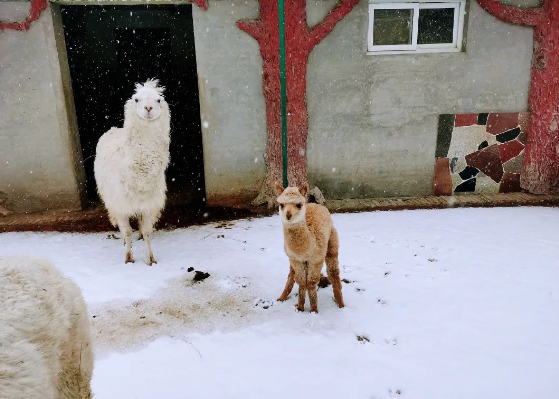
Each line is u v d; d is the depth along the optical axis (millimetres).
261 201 6504
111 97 8992
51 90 5914
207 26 5871
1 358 1418
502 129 6484
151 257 4676
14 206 6316
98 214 6320
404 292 3879
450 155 6582
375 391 2666
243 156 6402
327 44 6062
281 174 6422
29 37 5703
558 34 6043
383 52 6215
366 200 6613
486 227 5371
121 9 8477
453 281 4039
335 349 3111
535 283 3945
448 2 6133
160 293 4043
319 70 6156
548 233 5113
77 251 5074
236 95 6152
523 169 6633
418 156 6578
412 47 6305
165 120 4441
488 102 6375
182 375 2873
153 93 4258
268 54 5984
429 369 2852
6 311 1568
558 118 6340
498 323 3346
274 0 5797
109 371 2928
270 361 2998
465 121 6441
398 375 2805
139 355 3121
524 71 6262
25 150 6098
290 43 5957
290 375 2840
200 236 5469
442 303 3668
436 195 6738
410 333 3266
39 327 1647
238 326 3479
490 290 3850
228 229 5668
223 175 6477
